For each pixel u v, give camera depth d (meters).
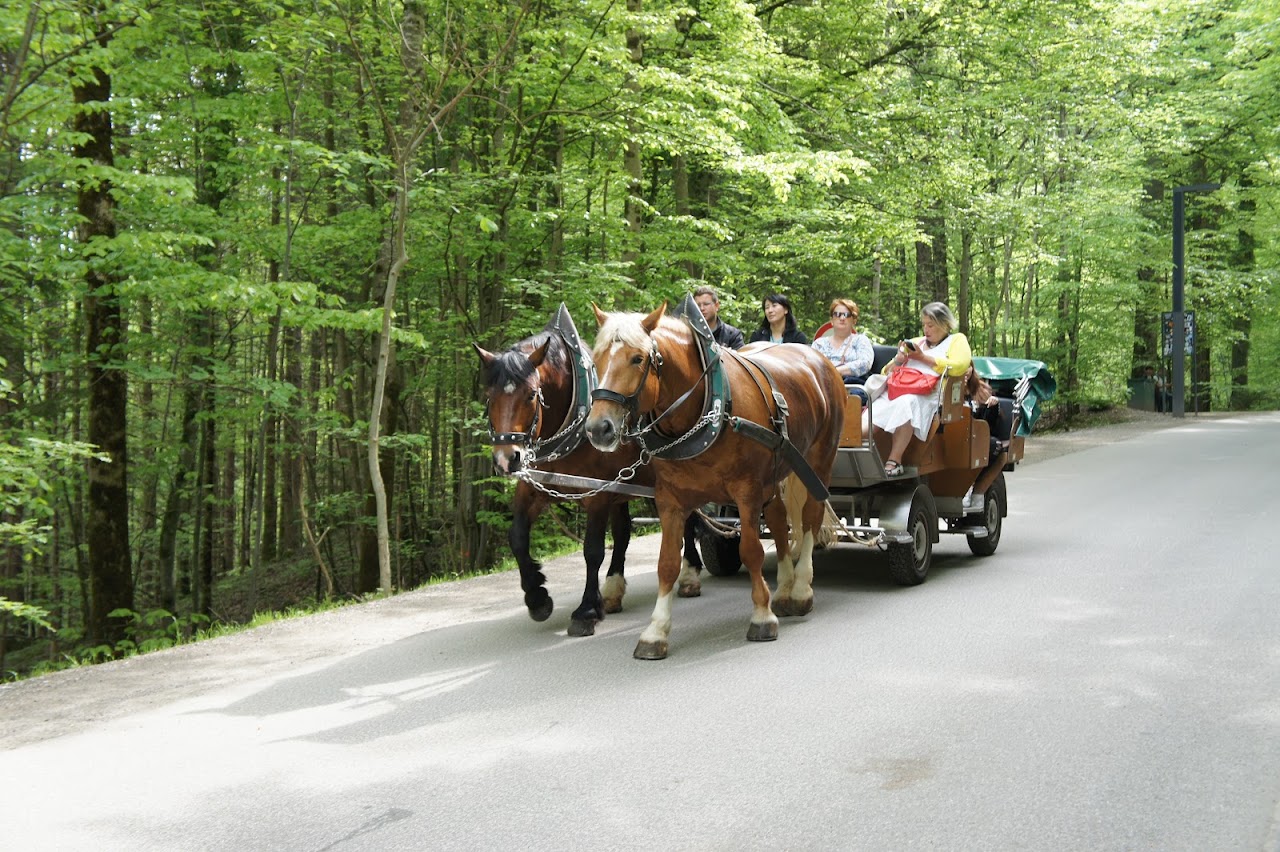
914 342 8.29
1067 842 3.55
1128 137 25.53
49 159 10.52
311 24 10.96
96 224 11.55
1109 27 19.69
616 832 3.73
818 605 7.46
